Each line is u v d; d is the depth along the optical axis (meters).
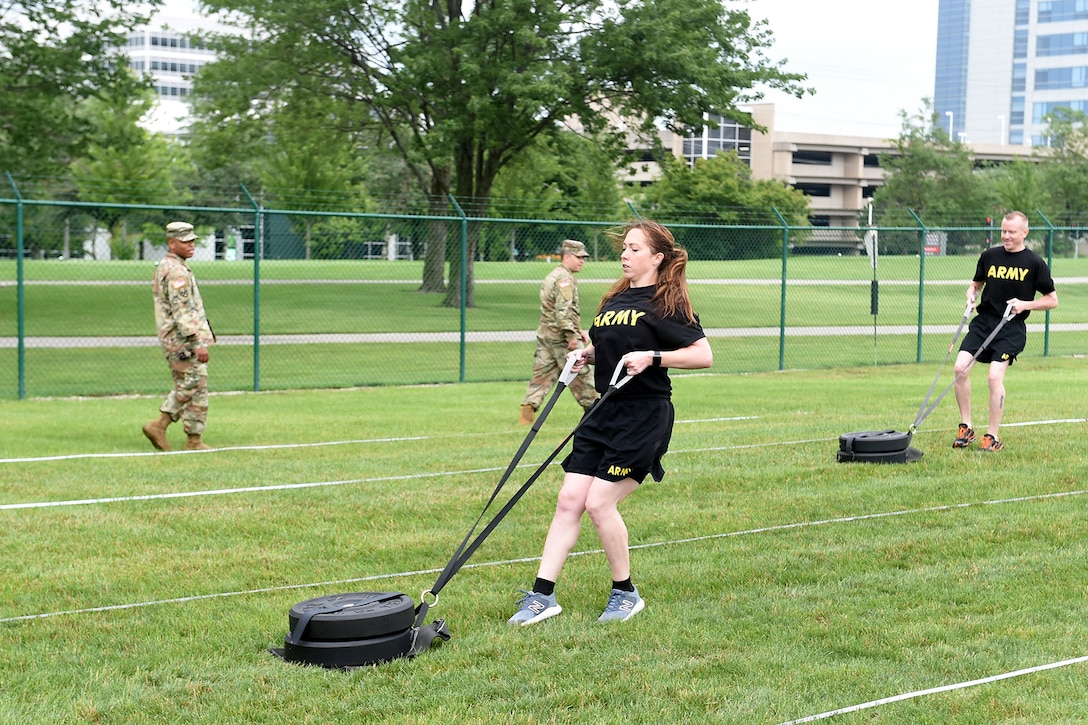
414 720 4.11
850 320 29.25
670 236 5.33
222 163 35.50
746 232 47.34
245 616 5.32
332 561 6.32
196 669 4.62
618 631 5.11
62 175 30.72
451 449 10.25
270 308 28.19
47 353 20.61
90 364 19.14
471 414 13.03
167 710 4.21
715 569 6.16
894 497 8.00
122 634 5.07
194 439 10.29
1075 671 4.62
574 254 12.12
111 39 29.66
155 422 10.24
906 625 5.20
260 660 4.75
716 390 15.58
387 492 8.16
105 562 6.27
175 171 56.94
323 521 7.25
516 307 29.75
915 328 27.00
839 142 100.69
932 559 6.41
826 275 41.25
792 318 29.47
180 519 7.27
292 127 34.88
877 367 19.45
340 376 17.81
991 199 68.50
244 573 6.08
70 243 26.78
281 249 31.36
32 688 4.43
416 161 29.69
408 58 29.27
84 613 5.39
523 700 4.30
